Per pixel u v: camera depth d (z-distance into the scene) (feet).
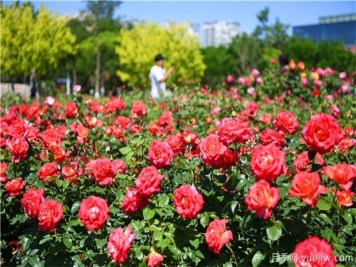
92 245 8.38
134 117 14.55
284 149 9.43
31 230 9.21
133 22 158.71
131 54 103.60
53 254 8.60
